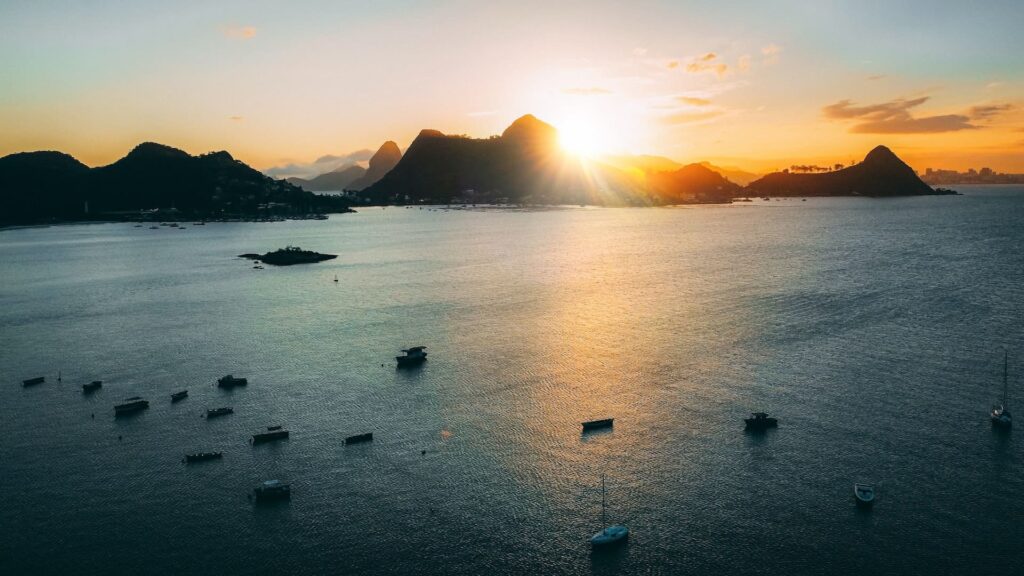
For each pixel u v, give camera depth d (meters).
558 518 65.44
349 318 148.62
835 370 103.06
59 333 139.62
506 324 138.50
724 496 68.38
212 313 157.75
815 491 68.88
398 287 189.12
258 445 82.25
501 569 58.22
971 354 109.25
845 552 59.34
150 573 58.53
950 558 58.25
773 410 88.44
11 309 167.75
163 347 126.44
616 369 106.38
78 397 99.88
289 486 71.19
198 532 64.38
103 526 65.62
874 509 65.62
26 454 81.06
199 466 77.19
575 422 86.56
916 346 114.06
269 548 61.75
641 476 72.62
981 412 86.69
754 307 147.38
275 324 144.25
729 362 108.06
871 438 80.00
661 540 61.62
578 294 170.00
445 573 57.88
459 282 195.25
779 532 62.38
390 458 78.06
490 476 73.44
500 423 86.88
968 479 70.62
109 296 184.00
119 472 76.06
